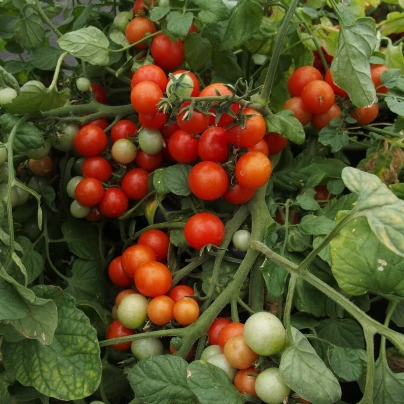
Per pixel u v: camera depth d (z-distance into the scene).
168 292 0.44
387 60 0.57
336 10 0.43
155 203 0.49
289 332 0.36
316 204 0.46
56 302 0.41
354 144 0.57
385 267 0.38
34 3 0.53
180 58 0.49
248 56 0.57
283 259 0.39
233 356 0.37
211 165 0.43
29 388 0.43
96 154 0.50
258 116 0.42
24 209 0.52
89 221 0.54
